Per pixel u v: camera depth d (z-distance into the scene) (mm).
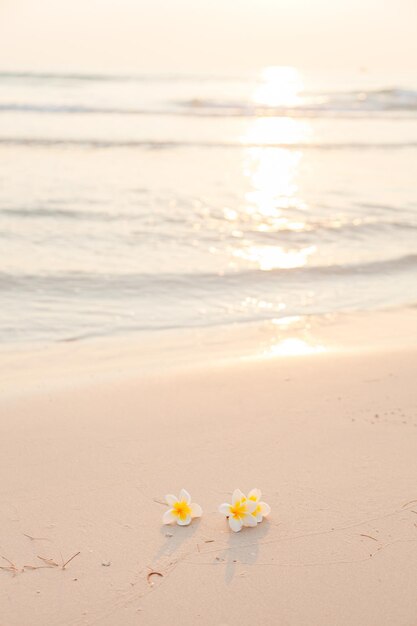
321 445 3654
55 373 4973
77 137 17578
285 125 23469
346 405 4219
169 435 3785
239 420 3986
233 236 9148
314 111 27828
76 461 3475
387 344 5727
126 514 3000
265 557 2705
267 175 13719
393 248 8797
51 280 7164
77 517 2973
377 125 24344
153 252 8297
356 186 12820
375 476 3316
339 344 5742
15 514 2988
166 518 2918
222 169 14234
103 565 2660
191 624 2367
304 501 3092
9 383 4711
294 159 16062
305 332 6055
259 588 2537
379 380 4672
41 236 8688
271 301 6891
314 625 2363
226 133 20438
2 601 2457
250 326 6203
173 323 6238
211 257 8219
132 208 10344
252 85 38031
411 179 13727
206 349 5609
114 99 27188
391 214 10547
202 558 2701
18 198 10562
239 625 2365
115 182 12219
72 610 2422
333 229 9594
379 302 6941
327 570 2629
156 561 2684
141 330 6055
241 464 3445
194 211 10352
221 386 4566
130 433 3809
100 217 9734
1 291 6816
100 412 4113
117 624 2363
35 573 2607
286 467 3412
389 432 3820
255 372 4836
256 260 8164
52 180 12094
